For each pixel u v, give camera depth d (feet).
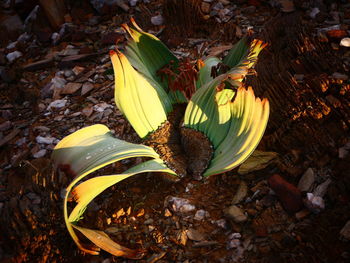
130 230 3.54
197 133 3.66
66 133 4.41
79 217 3.50
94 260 3.42
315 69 4.26
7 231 3.51
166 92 4.09
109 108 4.61
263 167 3.71
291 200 3.43
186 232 3.44
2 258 3.49
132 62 3.93
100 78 5.00
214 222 3.49
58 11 5.86
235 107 3.42
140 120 3.69
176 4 5.25
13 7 6.23
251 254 3.28
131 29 3.96
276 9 5.36
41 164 3.96
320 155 3.64
